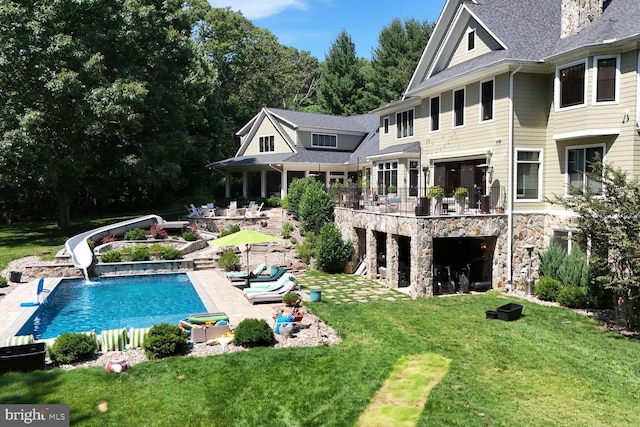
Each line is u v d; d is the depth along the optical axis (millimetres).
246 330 11953
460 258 21766
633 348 12141
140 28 29547
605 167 13797
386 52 54250
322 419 8461
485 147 20391
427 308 16141
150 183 33562
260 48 55625
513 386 9875
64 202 30906
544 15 21594
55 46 25297
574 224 17875
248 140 44656
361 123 44812
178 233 30281
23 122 24172
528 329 13656
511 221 19172
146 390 9344
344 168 39562
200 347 11852
